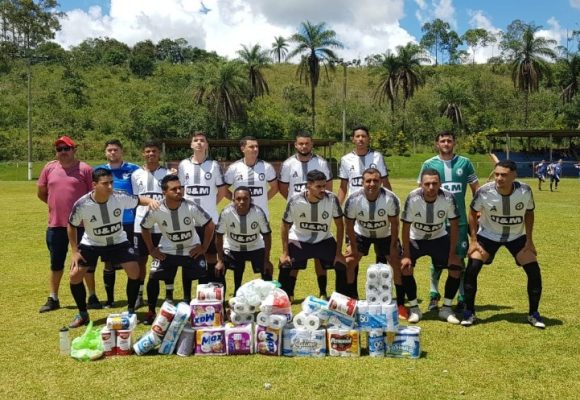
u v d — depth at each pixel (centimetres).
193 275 614
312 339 486
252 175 697
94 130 5569
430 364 460
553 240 1105
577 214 1591
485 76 7612
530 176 4459
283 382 423
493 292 708
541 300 659
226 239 636
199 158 695
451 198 586
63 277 829
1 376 439
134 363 471
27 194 2519
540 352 484
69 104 6150
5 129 5259
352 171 695
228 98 4997
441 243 607
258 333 492
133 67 8131
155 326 493
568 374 434
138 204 630
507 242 586
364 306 484
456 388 409
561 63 5981
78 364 467
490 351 488
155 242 677
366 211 599
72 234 591
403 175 4619
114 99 6531
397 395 397
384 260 643
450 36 9588
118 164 707
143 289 717
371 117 6406
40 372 448
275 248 1094
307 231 610
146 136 5262
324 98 7481
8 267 905
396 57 5675
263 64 5603
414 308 595
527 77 5553
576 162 4294
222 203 2012
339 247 605
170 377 436
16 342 524
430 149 5753
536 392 401
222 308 516
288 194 711
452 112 6006
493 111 6581
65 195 649
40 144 4962
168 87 7144
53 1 8156
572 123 5794
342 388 410
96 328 566
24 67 7444
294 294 710
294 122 5753
